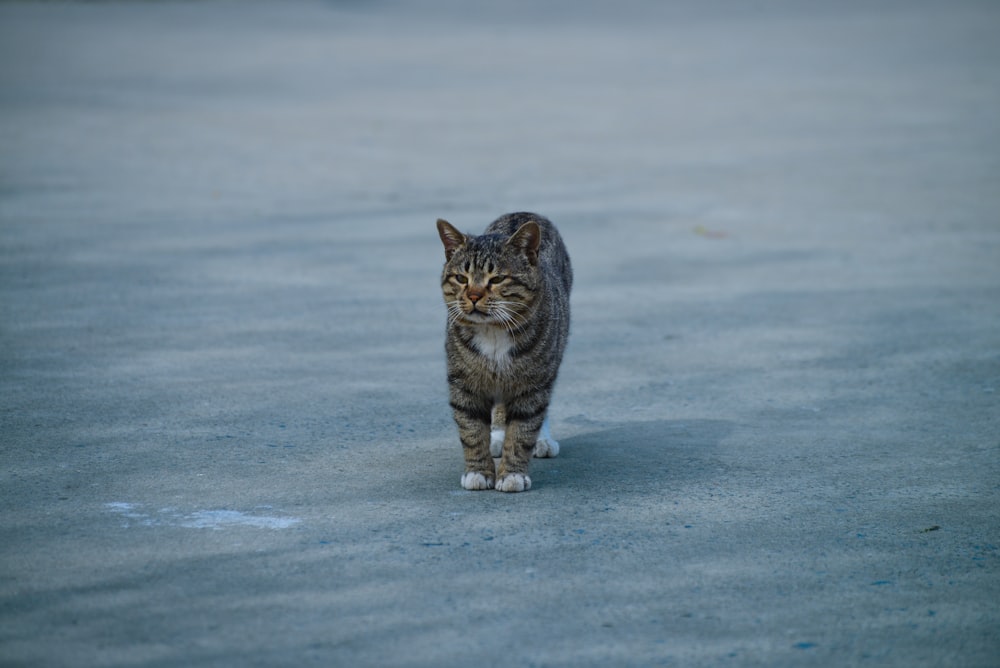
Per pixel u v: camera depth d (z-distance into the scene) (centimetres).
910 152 2306
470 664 562
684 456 867
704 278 1452
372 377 1050
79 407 945
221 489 782
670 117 2748
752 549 695
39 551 678
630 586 643
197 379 1028
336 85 3225
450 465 845
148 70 3453
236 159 2212
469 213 1783
